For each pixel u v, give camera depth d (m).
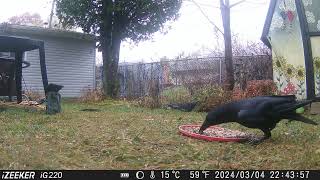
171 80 17.77
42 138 6.55
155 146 6.20
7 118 9.16
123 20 19.41
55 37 20.56
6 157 4.91
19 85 12.31
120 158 5.37
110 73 19.41
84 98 17.44
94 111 12.23
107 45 19.52
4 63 11.79
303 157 5.36
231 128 8.14
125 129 7.80
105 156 5.50
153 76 18.77
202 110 12.89
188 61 17.69
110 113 11.43
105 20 19.17
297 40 11.30
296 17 11.30
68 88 21.09
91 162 5.14
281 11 11.62
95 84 22.11
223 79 15.78
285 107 6.32
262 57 16.36
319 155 5.45
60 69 20.81
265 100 6.42
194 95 13.97
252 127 6.52
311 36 11.06
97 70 23.39
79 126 8.18
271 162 5.28
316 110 10.84
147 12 19.14
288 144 6.43
